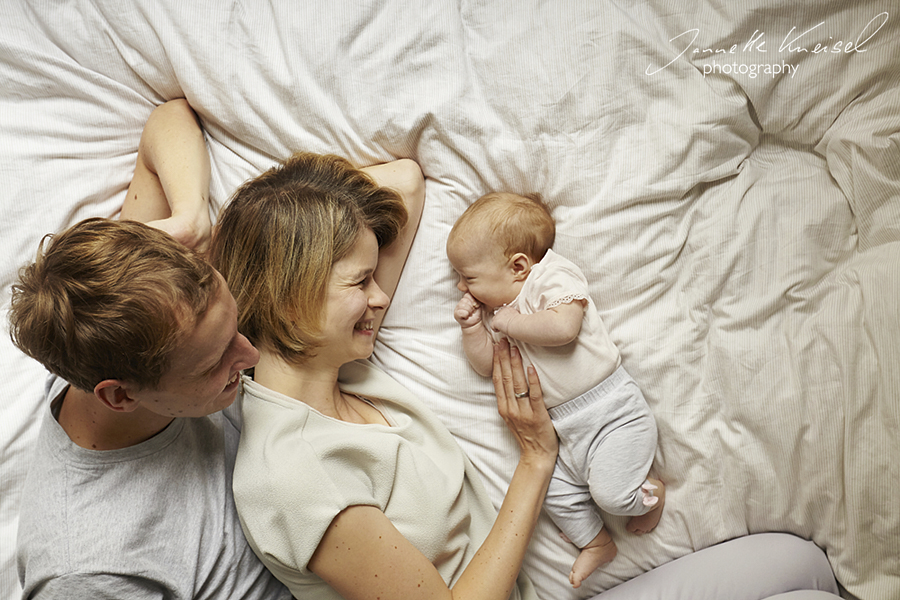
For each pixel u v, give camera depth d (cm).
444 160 118
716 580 110
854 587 108
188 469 94
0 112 120
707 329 112
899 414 99
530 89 113
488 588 98
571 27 112
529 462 112
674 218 112
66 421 87
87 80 124
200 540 92
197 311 74
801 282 109
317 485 88
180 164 116
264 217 98
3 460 113
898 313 100
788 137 112
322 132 120
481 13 118
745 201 112
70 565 81
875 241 107
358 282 102
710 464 112
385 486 98
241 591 98
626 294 113
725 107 108
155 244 74
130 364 72
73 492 84
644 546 118
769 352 108
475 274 113
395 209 108
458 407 120
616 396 111
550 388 111
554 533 120
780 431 108
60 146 123
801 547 111
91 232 73
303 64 118
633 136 112
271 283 97
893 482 101
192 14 119
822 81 106
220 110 121
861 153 104
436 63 116
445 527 101
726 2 106
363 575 89
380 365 123
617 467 109
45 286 71
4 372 116
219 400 86
